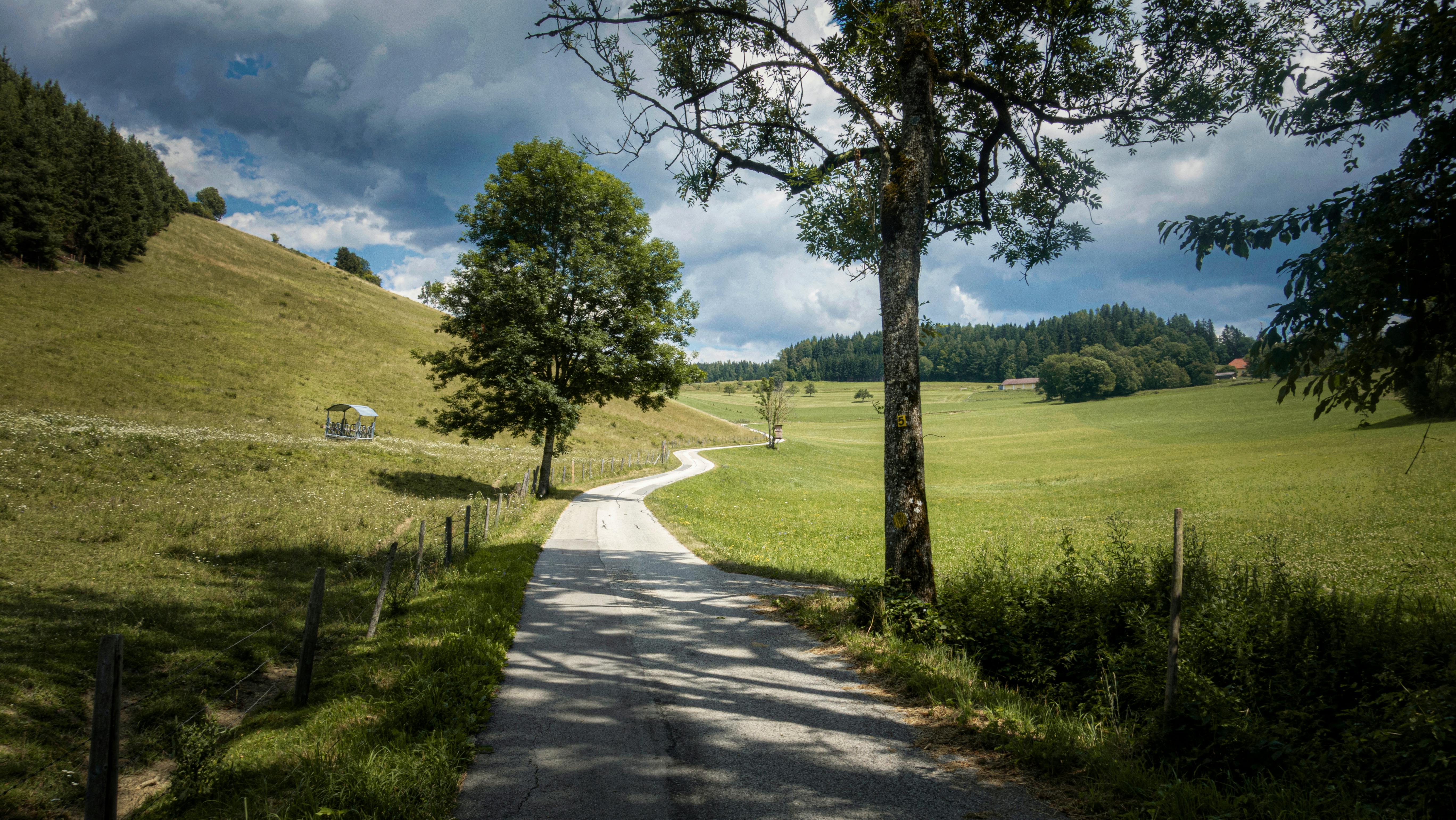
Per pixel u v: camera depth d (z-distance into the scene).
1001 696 5.68
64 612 7.99
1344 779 3.88
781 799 3.99
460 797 4.00
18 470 18.41
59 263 62.28
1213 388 135.62
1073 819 3.75
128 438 24.91
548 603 10.06
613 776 4.32
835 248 12.12
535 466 43.19
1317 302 4.32
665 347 31.53
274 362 54.81
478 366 28.69
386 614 9.07
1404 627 6.10
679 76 10.44
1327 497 25.61
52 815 4.39
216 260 84.25
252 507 18.28
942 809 3.88
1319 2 5.74
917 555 8.23
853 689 6.17
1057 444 78.12
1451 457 32.22
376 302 94.44
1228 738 4.40
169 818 3.86
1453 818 3.41
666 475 48.09
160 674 6.61
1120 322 194.75
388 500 23.11
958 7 9.77
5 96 78.44
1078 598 7.72
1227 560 14.50
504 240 30.22
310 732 4.97
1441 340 4.14
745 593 11.23
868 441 105.31
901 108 9.26
